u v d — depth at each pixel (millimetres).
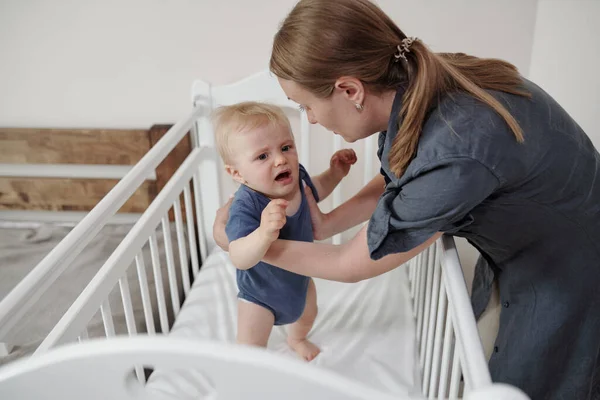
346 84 699
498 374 949
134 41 1561
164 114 1670
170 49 1567
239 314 1126
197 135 1607
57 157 1703
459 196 672
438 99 700
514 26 1479
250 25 1518
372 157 1621
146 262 1587
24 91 1652
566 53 1324
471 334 646
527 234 815
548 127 733
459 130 672
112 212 963
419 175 695
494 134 672
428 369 1093
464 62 771
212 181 1621
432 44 1522
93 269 1556
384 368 1172
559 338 867
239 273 1087
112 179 1752
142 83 1624
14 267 1580
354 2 683
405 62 706
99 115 1684
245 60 1569
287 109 1629
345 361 1197
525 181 728
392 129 742
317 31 669
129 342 518
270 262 857
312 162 1696
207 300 1412
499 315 1022
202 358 510
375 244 722
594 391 968
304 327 1226
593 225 797
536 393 917
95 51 1580
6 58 1596
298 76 704
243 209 976
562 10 1330
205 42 1552
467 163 665
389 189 754
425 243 749
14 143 1687
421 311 1245
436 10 1474
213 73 1596
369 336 1280
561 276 841
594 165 787
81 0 1503
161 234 1726
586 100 1224
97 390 557
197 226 1764
